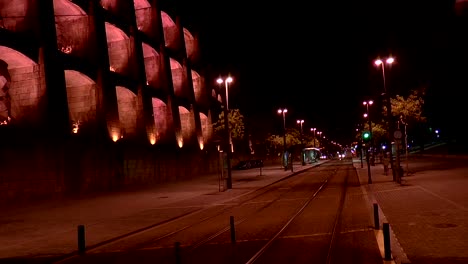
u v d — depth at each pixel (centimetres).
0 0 3225
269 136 8969
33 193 2856
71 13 3778
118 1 4491
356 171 5022
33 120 3127
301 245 1170
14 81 3175
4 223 1980
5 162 2662
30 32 3180
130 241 1420
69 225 1828
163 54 5300
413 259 913
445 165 4469
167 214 2055
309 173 5406
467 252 939
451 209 1549
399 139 2812
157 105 5288
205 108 6769
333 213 1756
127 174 4019
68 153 3219
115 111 3959
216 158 6925
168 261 1073
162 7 5591
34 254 1241
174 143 5262
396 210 1653
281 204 2227
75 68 3519
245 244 1230
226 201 2559
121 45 4559
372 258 968
